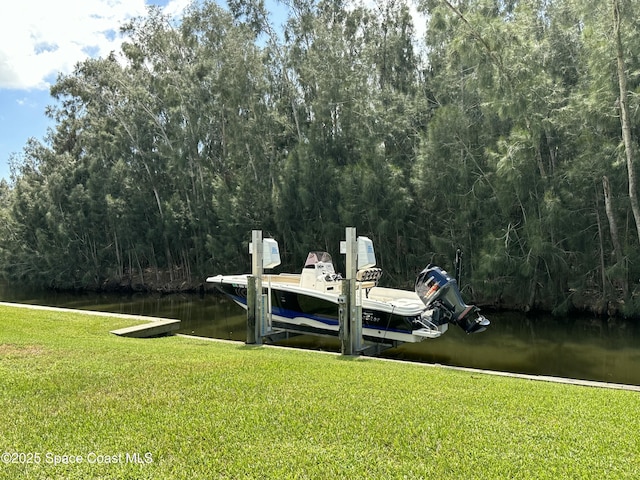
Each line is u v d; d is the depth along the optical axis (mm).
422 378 6133
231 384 5207
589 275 16750
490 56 16625
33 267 30812
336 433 3900
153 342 8883
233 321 16516
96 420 4082
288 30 24875
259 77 24344
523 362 10898
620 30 14500
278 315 12398
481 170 17766
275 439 3764
